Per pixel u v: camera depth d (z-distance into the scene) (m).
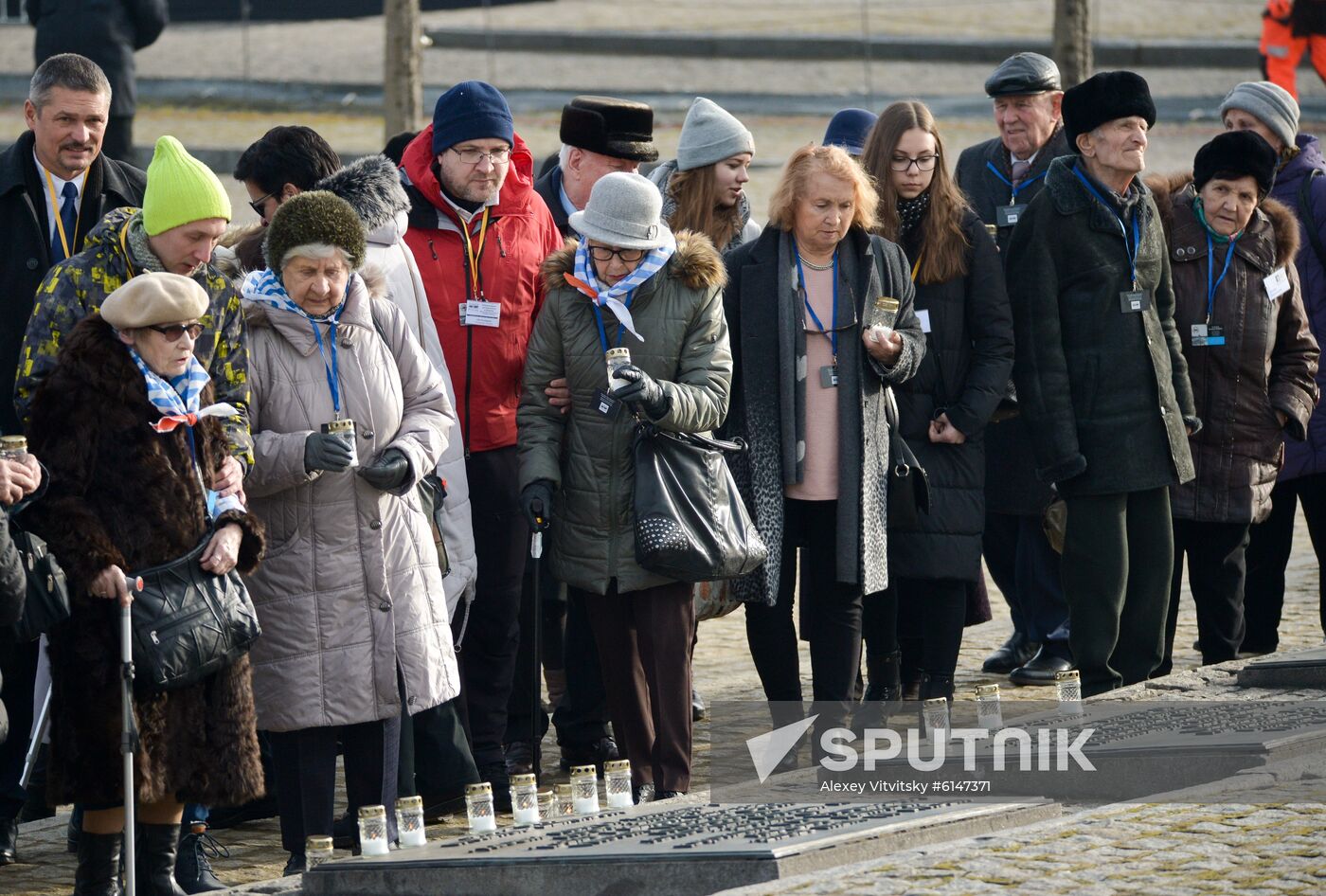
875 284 16.61
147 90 47.66
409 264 15.66
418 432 14.01
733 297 16.95
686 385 15.24
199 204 13.22
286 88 48.84
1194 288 19.22
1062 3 37.75
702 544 14.93
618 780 13.62
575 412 15.58
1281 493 20.67
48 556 12.02
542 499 15.30
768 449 16.52
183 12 49.88
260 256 15.18
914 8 64.38
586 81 55.12
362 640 13.71
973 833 12.04
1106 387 17.64
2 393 15.63
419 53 39.09
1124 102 17.48
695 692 19.95
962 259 17.61
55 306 13.30
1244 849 11.37
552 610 19.06
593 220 15.40
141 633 12.16
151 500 12.34
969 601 19.83
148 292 12.27
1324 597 21.08
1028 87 20.62
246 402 13.41
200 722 12.56
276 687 13.59
